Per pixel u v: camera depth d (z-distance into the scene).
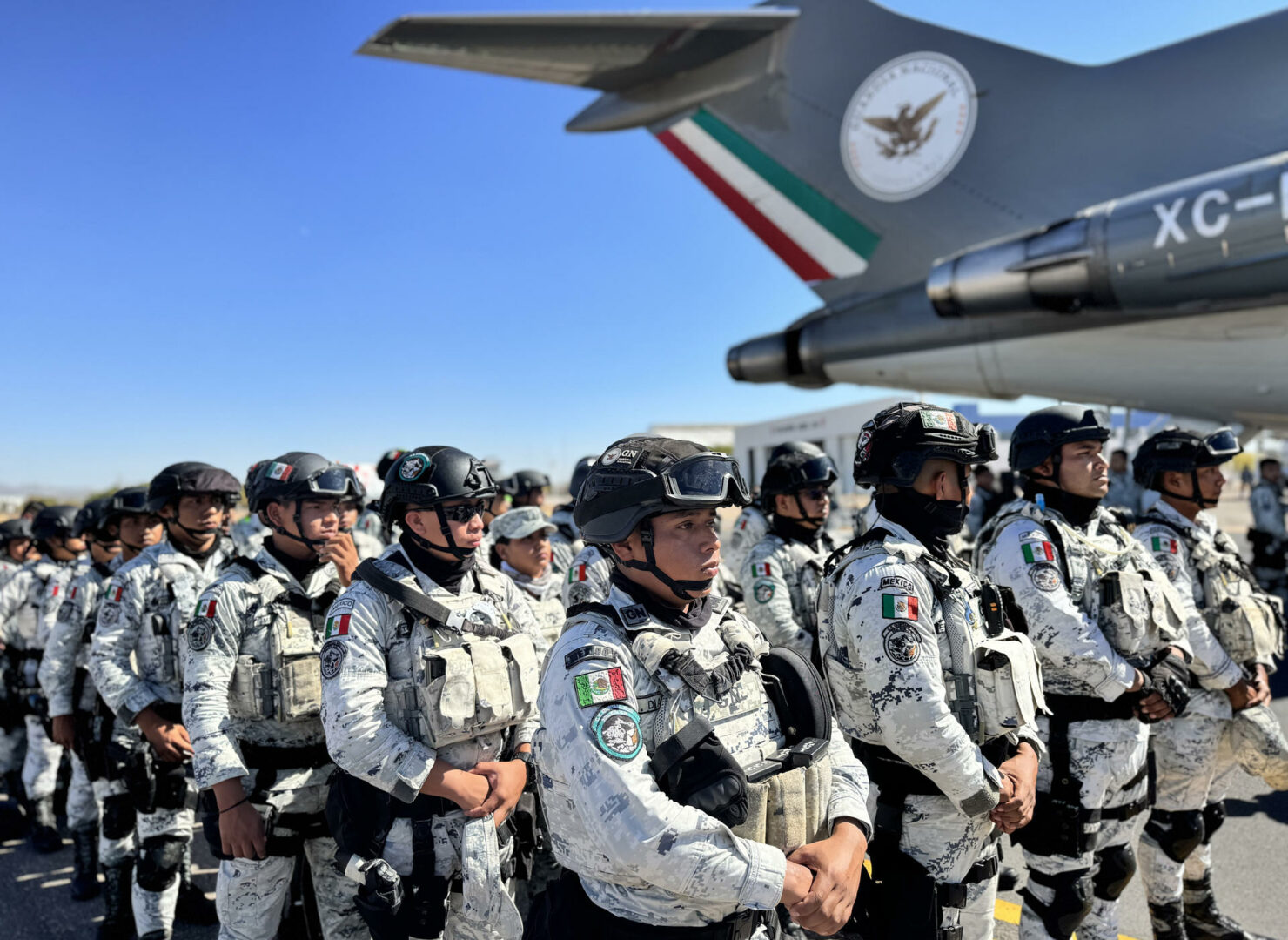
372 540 5.55
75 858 3.81
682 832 1.22
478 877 1.88
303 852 2.45
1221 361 5.93
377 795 1.96
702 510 1.43
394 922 1.86
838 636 1.98
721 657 1.46
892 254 8.13
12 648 4.77
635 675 1.37
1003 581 2.42
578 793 1.28
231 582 2.36
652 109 9.62
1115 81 6.70
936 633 1.83
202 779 2.16
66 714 3.61
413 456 2.07
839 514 13.76
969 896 1.95
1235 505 28.09
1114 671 2.25
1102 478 2.54
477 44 8.03
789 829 1.36
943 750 1.71
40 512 4.95
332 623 1.95
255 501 2.50
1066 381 6.95
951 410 1.98
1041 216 6.97
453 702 1.89
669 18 8.33
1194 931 3.04
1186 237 5.33
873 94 8.17
